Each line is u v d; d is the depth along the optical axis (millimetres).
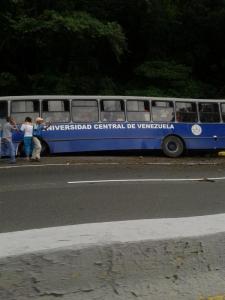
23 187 12781
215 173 16750
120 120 23516
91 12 32500
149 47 35656
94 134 23094
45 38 29375
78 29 28047
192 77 35281
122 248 3602
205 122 24844
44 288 3369
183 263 3822
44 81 30453
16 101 22312
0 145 20594
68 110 22844
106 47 33219
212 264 3947
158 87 33562
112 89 31812
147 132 23859
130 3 34469
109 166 18531
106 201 10445
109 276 3561
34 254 3350
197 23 37031
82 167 17984
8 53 31734
